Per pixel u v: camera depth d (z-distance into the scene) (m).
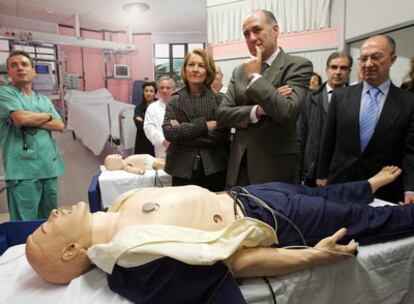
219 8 4.28
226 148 1.87
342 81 2.17
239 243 0.97
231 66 4.28
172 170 1.83
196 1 4.52
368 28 3.10
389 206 1.35
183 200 1.17
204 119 1.77
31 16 4.88
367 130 1.58
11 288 1.08
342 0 3.45
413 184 1.47
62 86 4.30
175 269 0.92
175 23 5.38
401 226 1.27
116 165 2.44
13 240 1.56
